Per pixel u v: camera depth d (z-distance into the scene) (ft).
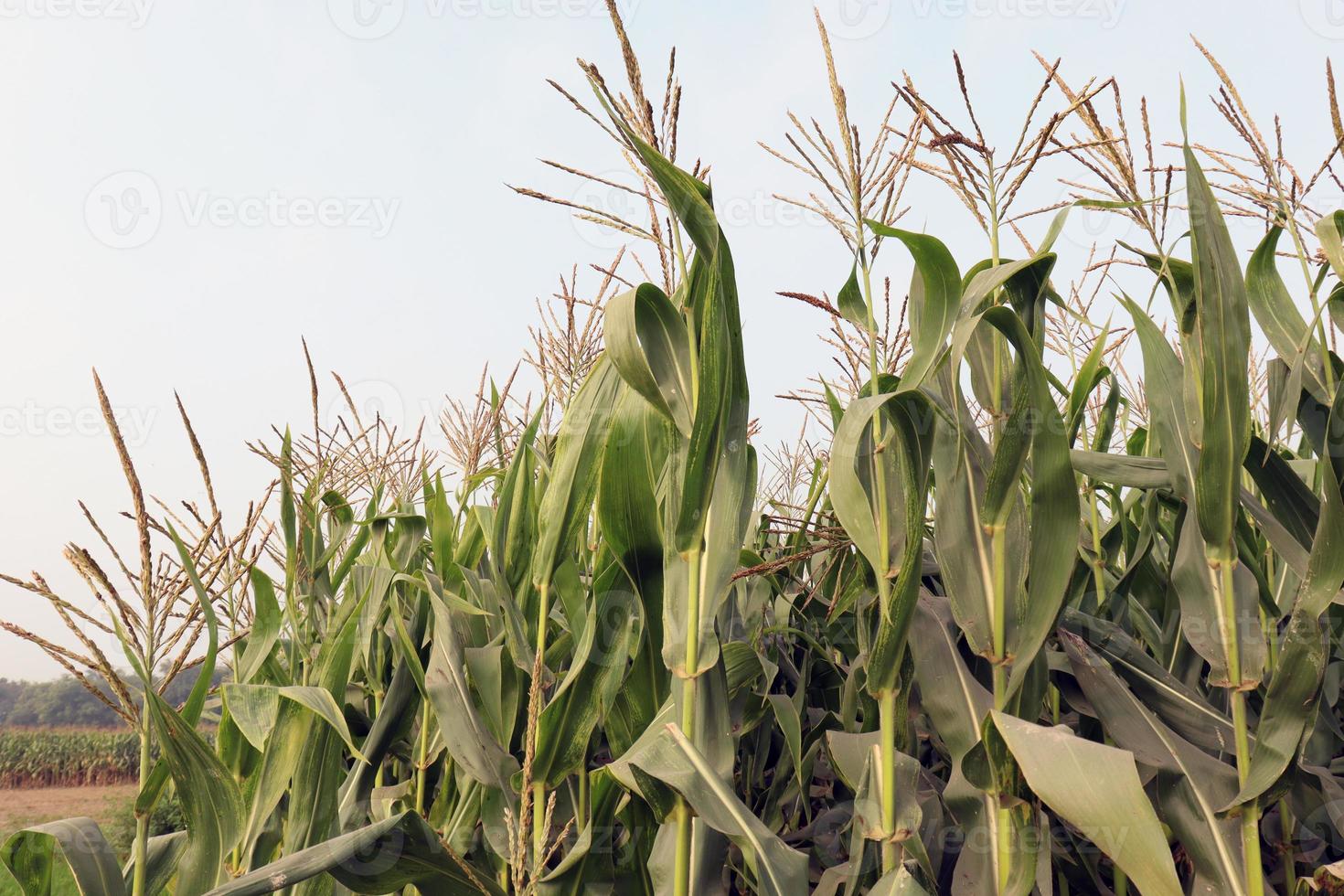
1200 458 5.25
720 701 5.77
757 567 7.16
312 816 6.44
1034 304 6.25
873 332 5.98
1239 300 5.23
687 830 5.27
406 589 8.62
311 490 8.84
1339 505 4.78
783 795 8.22
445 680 6.73
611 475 5.88
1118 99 6.58
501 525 7.20
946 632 6.40
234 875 6.17
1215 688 7.42
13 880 6.64
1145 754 5.90
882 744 5.47
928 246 5.45
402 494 11.33
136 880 5.41
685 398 5.67
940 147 6.31
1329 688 7.07
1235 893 5.20
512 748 7.04
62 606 4.93
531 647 7.30
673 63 5.42
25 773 55.26
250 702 6.37
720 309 5.16
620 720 6.53
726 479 5.73
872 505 6.01
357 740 8.90
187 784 5.45
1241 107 6.76
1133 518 9.62
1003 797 5.36
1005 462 5.60
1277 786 5.05
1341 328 6.95
